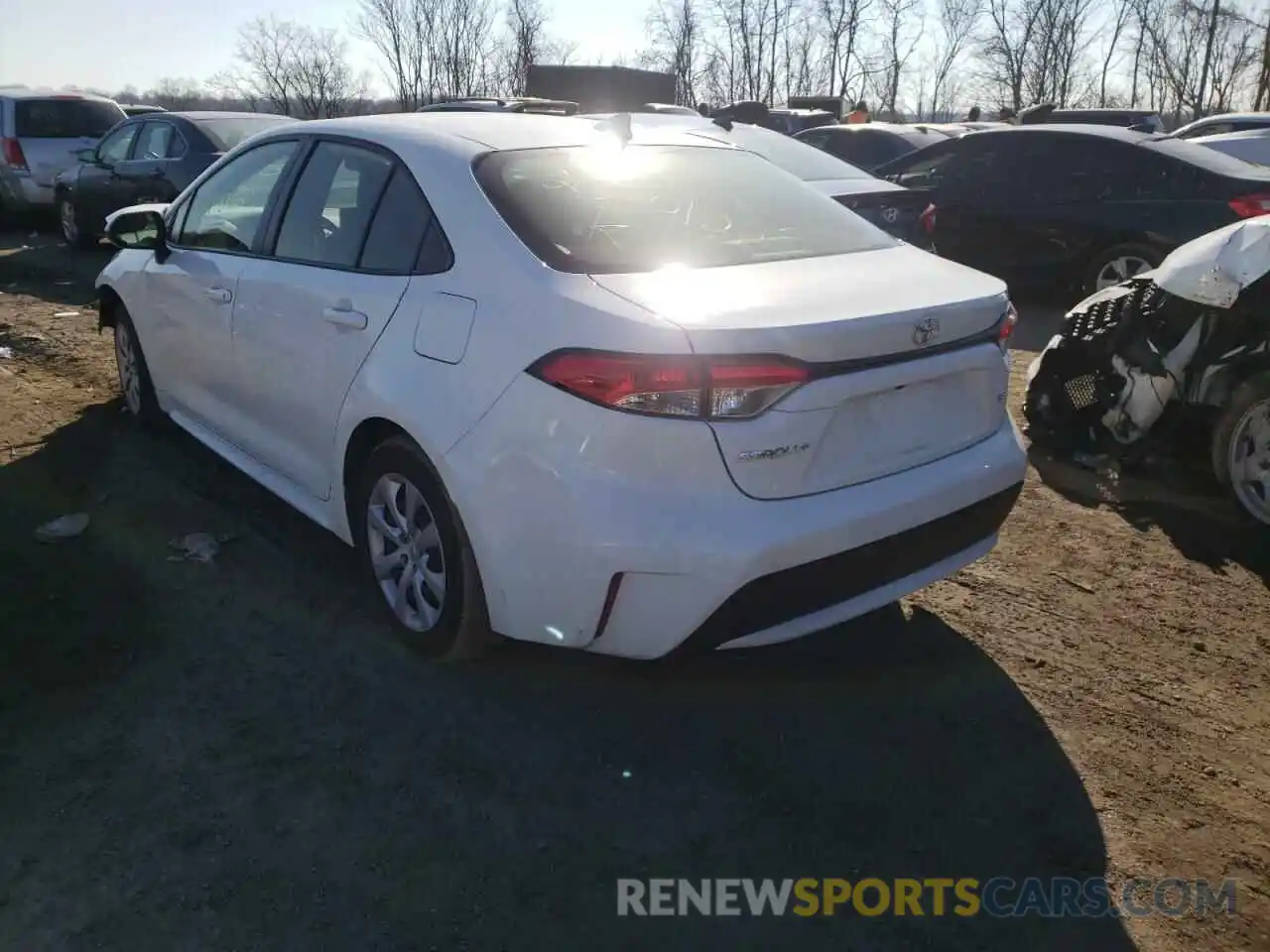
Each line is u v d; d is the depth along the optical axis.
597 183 3.34
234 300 4.03
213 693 3.15
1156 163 8.16
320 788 2.75
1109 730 3.08
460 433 2.89
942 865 2.56
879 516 2.80
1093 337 5.12
